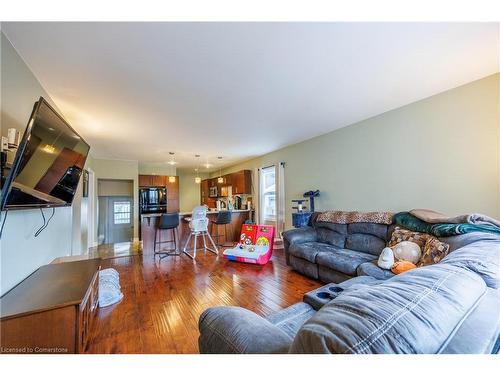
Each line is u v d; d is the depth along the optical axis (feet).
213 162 22.74
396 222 9.07
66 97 8.11
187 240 16.19
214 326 3.10
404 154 9.64
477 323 2.20
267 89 7.98
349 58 6.28
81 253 13.82
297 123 11.64
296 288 9.18
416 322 1.86
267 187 19.43
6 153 4.89
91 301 6.30
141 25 4.87
